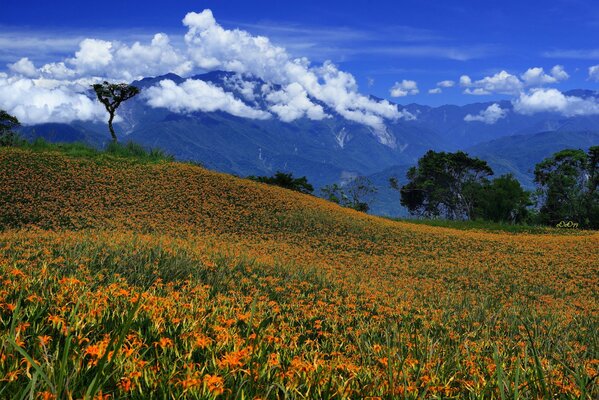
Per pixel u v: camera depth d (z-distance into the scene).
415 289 13.50
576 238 27.53
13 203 20.86
